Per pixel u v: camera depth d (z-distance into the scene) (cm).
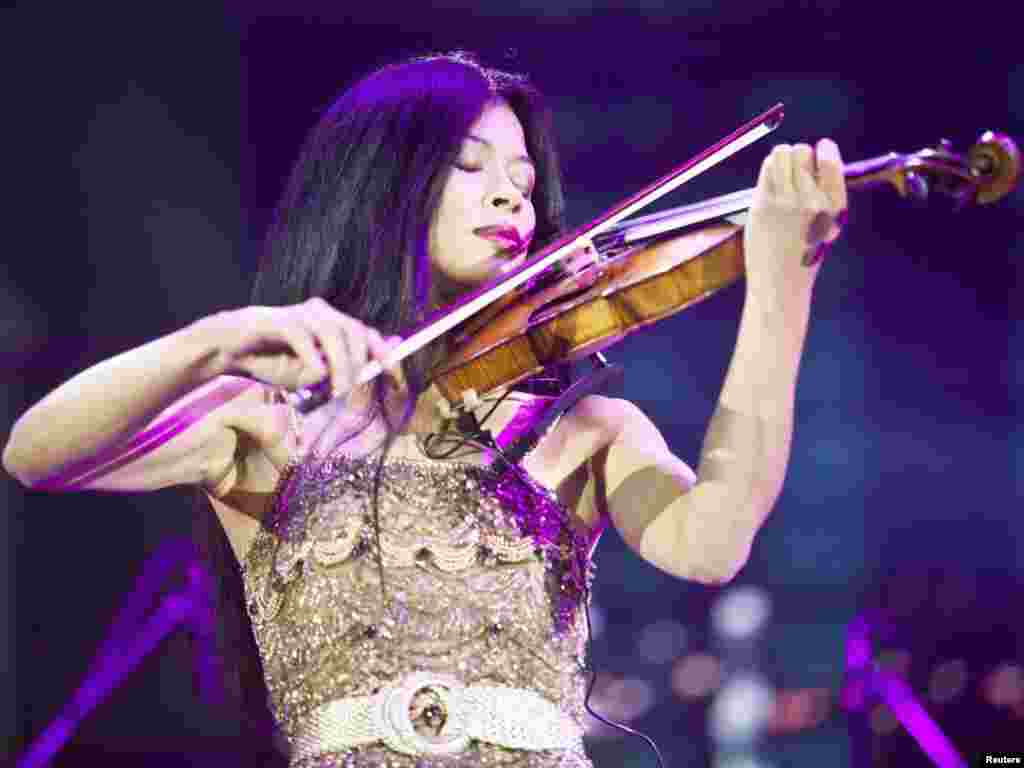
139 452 594
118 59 2094
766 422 570
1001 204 2678
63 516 2066
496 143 658
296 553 586
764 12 2402
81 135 2073
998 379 2702
